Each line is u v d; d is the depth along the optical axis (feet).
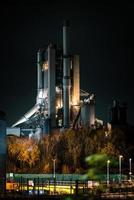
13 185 563.07
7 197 427.33
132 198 443.73
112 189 497.46
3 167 473.26
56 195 443.32
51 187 577.43
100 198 438.81
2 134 473.26
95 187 505.66
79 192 476.54
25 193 470.39
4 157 475.72
